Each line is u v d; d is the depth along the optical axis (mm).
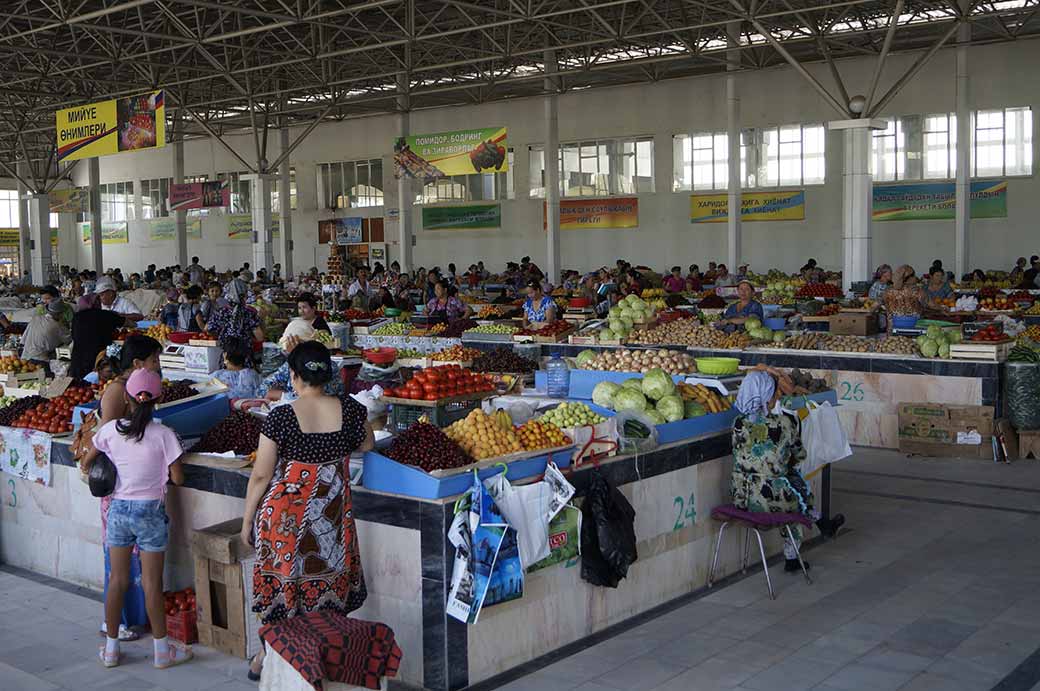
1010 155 25469
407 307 19016
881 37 25562
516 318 15117
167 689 4531
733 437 5773
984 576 6023
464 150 22781
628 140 31391
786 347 10891
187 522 5371
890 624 5234
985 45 25469
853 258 18234
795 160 28531
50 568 6250
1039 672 4590
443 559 4301
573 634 5000
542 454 4844
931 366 9773
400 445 4594
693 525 5816
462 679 4402
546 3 19016
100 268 37312
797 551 5988
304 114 34188
